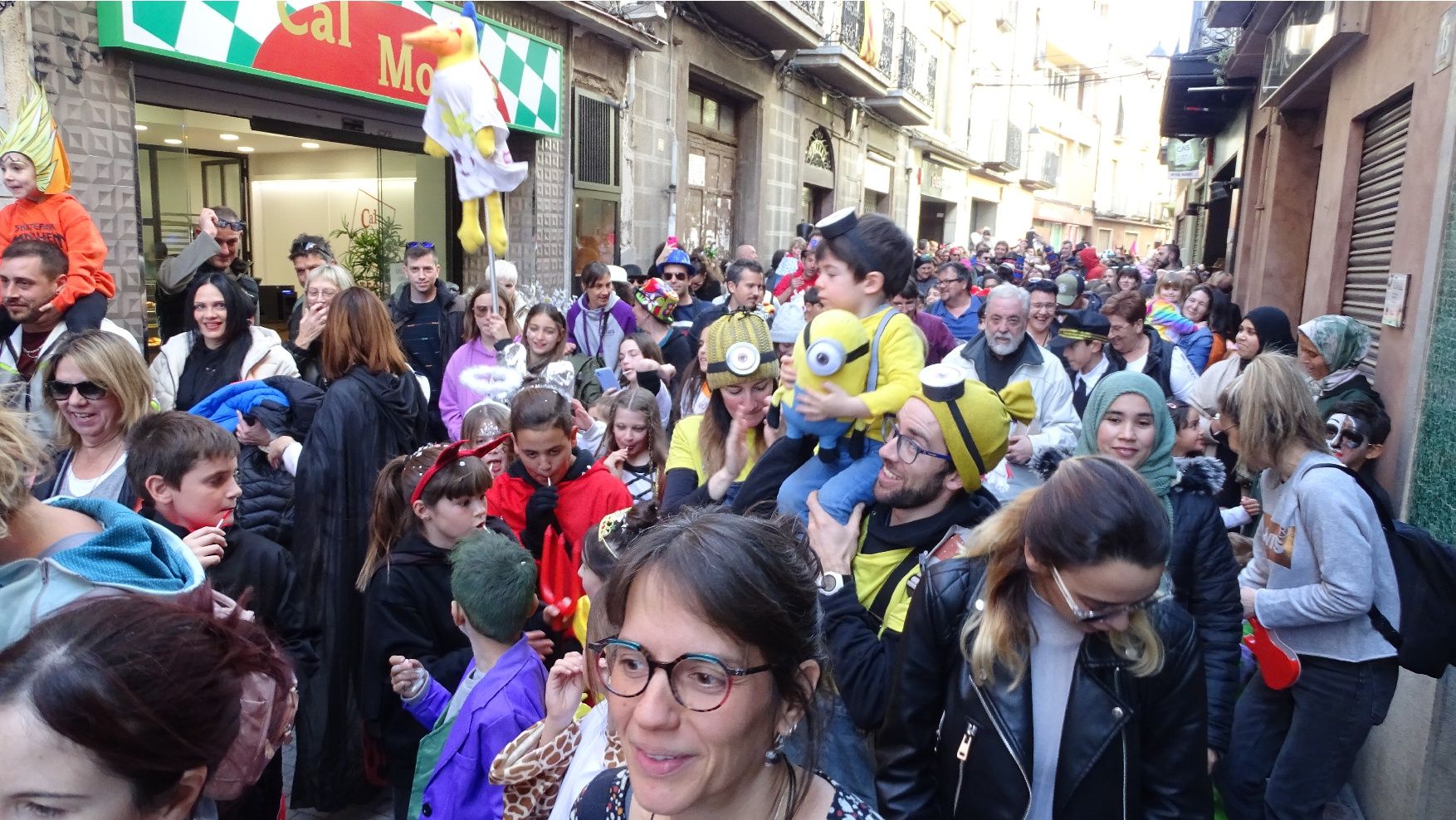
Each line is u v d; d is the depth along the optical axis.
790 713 1.09
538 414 2.92
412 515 2.74
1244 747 2.94
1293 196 8.20
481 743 2.13
